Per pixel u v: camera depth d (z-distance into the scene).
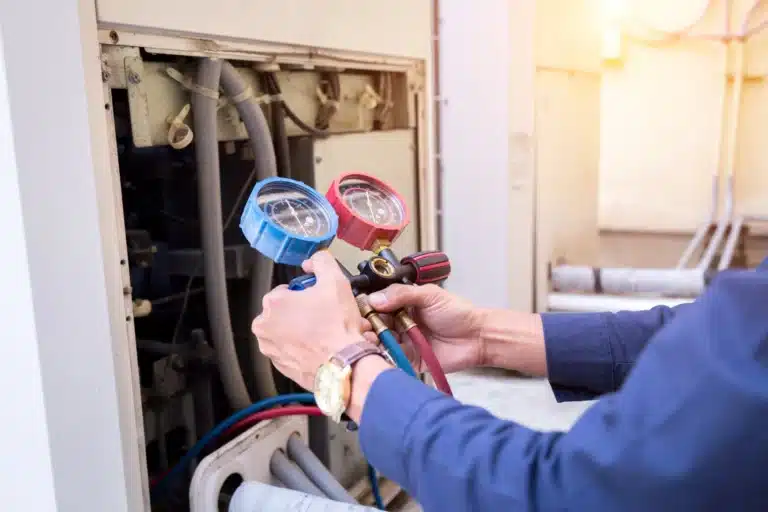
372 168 1.14
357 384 0.57
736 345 0.43
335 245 1.06
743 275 0.46
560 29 2.17
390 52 1.13
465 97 1.99
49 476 0.68
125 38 0.73
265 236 0.68
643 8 2.80
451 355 0.84
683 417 0.43
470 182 2.03
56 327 0.67
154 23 0.74
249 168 1.03
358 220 0.75
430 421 0.52
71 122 0.66
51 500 0.69
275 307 0.61
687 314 0.47
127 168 1.03
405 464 0.53
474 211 2.04
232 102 0.88
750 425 0.41
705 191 2.86
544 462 0.48
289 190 0.74
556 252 2.29
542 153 2.12
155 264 1.03
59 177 0.66
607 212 3.06
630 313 0.85
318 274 0.64
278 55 0.92
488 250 2.04
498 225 2.01
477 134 2.00
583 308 2.15
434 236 1.31
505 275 2.02
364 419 0.55
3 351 0.69
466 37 1.96
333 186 0.77
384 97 1.18
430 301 0.81
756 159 2.77
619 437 0.45
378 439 0.54
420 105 1.24
